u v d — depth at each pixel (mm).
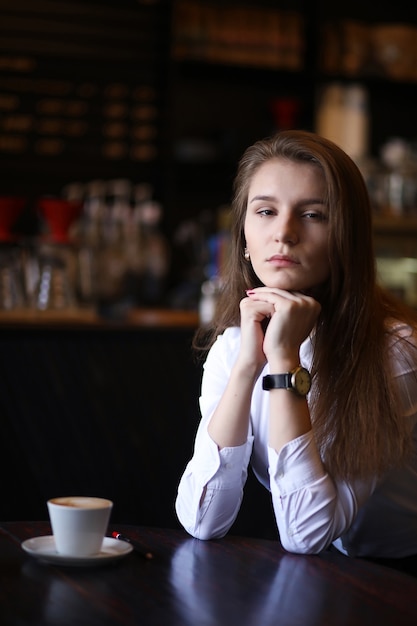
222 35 4914
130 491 3385
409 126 5535
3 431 3256
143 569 1316
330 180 1591
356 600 1233
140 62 4875
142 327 3463
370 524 1771
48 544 1358
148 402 3439
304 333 1581
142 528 1591
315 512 1499
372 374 1607
